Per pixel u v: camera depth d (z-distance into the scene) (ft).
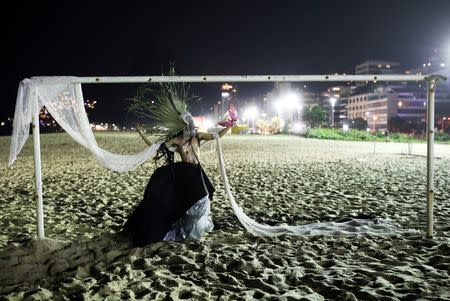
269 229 21.58
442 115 345.72
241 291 14.10
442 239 19.43
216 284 14.57
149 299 13.42
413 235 20.39
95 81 18.80
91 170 47.37
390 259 16.83
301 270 15.89
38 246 18.17
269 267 16.39
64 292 14.06
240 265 16.17
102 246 18.99
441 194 31.55
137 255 17.76
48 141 104.22
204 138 20.15
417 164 54.95
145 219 18.94
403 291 13.76
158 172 19.30
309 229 21.68
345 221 24.03
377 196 31.17
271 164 53.83
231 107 20.48
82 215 25.30
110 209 27.17
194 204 19.44
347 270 15.80
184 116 19.57
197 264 16.65
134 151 77.20
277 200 29.63
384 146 99.25
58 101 18.84
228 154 69.77
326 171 46.34
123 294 13.69
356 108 431.43
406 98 355.77
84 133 19.22
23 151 76.38
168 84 19.94
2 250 18.54
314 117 289.53
